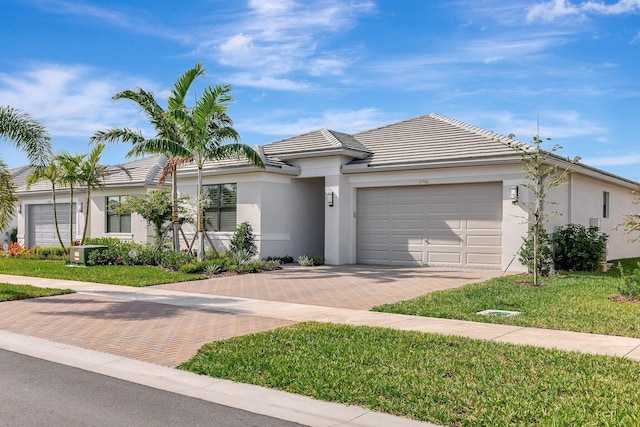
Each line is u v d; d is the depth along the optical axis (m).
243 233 20.25
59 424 5.21
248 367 6.95
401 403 5.62
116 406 5.74
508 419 5.12
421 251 19.33
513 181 17.20
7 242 31.42
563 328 8.91
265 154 21.77
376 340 8.20
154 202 20.62
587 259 17.39
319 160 20.77
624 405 5.41
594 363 6.82
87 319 10.30
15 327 9.68
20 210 30.19
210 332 9.10
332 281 15.44
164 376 6.80
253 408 5.68
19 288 14.14
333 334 8.64
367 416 5.40
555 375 6.37
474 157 17.69
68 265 20.45
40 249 25.66
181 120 17.53
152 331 9.23
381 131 22.58
